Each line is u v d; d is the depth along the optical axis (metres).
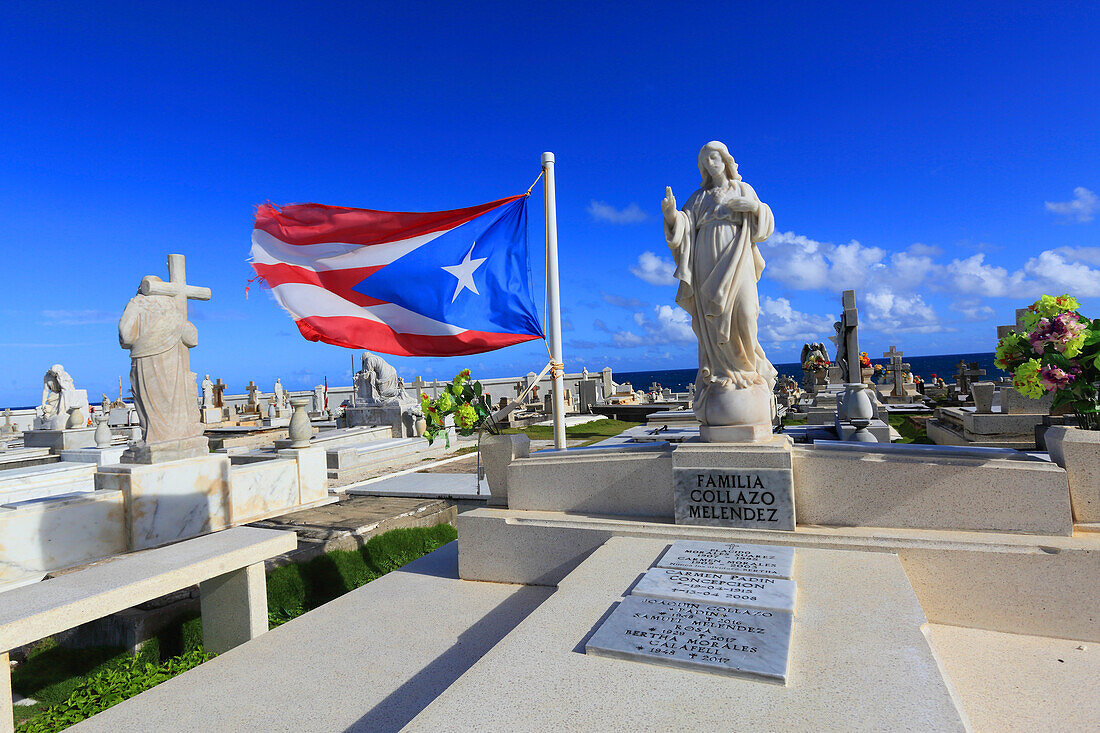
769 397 4.98
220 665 3.96
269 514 9.76
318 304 7.68
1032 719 2.79
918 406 23.72
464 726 2.33
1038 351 4.08
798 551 4.09
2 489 10.30
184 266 8.84
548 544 4.97
